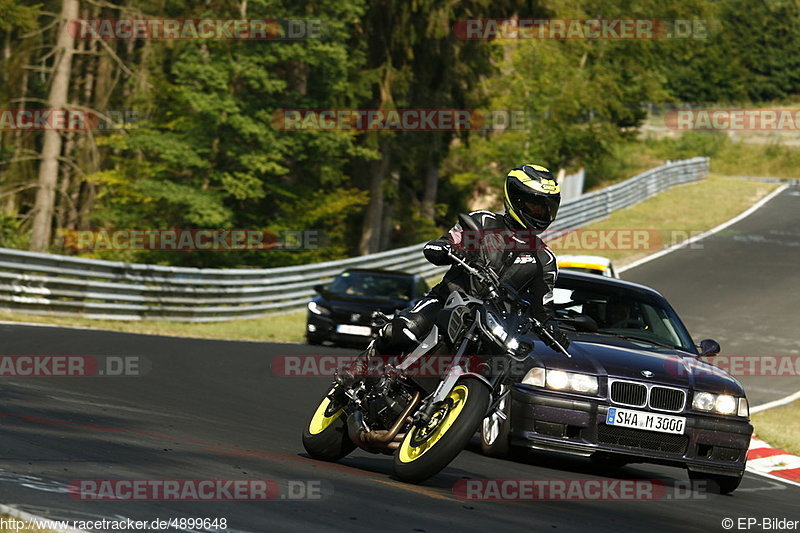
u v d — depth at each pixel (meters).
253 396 29.84
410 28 99.31
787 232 102.31
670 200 116.94
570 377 20.31
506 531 12.98
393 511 13.44
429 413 15.72
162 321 56.41
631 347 21.88
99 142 88.69
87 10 94.81
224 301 61.03
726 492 21.38
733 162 184.62
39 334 39.50
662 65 164.12
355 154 94.00
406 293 50.78
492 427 21.25
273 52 85.31
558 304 23.64
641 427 20.23
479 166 123.06
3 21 86.00
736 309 70.06
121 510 11.80
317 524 12.15
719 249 92.94
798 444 31.83
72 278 51.84
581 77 134.62
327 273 70.69
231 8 86.56
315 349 46.38
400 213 127.88
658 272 82.81
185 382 31.20
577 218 98.94
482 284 15.95
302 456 18.64
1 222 86.81
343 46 88.31
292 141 87.19
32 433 16.78
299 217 94.88
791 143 190.12
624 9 150.50
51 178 84.00
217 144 87.19
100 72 94.38
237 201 93.88
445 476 17.70
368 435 16.45
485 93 114.44
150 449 16.66
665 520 15.81
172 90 87.88
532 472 20.11
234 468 15.66
